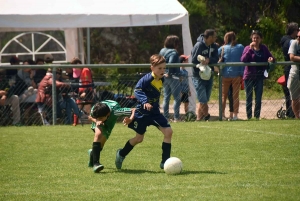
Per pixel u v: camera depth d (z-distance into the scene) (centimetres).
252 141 2525
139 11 3762
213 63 3322
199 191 1580
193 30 6075
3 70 3844
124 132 2898
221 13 6216
